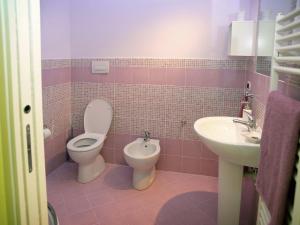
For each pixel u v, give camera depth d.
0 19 0.60
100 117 2.88
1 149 0.67
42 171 0.77
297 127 0.82
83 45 2.82
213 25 2.49
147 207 2.16
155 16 2.60
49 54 2.52
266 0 1.77
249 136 1.49
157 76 2.70
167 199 2.29
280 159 0.91
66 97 2.88
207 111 2.64
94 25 2.76
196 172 2.79
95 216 2.03
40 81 0.72
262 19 1.86
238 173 1.68
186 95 2.66
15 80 0.64
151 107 2.78
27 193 0.72
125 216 2.04
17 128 0.66
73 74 2.91
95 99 2.89
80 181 2.55
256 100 1.95
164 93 2.71
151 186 2.51
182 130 2.74
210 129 1.82
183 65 2.62
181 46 2.59
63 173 2.74
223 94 2.58
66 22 2.77
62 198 2.27
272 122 1.04
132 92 2.79
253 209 1.81
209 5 2.46
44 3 2.40
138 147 2.67
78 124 3.02
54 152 2.75
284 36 1.16
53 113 2.65
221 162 1.71
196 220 2.00
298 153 0.83
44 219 0.81
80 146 2.68
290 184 0.87
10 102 0.64
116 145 2.95
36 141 0.73
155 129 2.81
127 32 2.69
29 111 0.69
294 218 0.82
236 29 2.14
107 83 2.83
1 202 0.69
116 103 2.85
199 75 2.60
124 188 2.47
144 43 2.67
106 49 2.77
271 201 0.97
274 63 1.27
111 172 2.80
